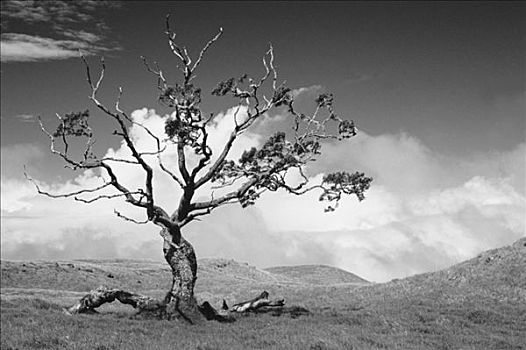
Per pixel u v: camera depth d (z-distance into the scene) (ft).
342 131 119.85
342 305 140.56
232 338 77.82
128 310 126.31
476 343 86.28
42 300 126.52
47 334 70.03
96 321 92.53
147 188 109.40
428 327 99.35
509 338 93.20
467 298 141.08
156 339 74.23
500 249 175.22
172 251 110.11
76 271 290.97
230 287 207.62
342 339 77.92
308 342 73.00
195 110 109.29
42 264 289.12
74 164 105.60
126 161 107.76
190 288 108.58
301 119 120.57
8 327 77.00
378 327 97.19
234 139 116.26
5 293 172.55
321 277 477.36
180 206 113.39
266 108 116.88
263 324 98.58
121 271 319.47
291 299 163.53
